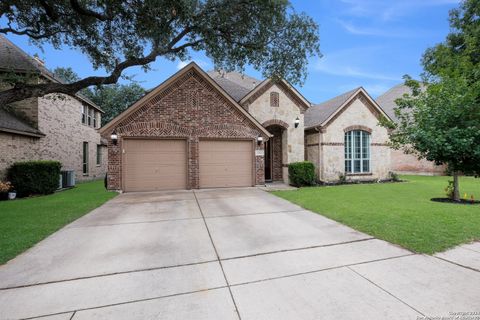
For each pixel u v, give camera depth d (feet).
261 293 9.81
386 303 9.04
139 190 36.78
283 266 12.15
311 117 55.01
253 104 45.65
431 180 52.60
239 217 21.75
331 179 48.78
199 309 8.86
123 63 28.30
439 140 26.23
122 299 9.55
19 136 39.06
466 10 57.21
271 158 49.93
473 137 25.36
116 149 35.88
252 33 30.42
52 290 10.20
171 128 37.78
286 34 30.71
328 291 9.88
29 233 17.28
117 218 21.61
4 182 34.35
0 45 40.88
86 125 61.67
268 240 15.88
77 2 23.81
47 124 45.78
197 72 38.73
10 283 10.75
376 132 52.42
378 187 41.50
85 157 62.54
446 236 15.69
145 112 36.91
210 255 13.60
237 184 40.96
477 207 24.21
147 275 11.41
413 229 17.13
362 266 12.01
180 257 13.37
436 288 9.97
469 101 25.96
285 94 47.47
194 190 37.50
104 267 12.24
